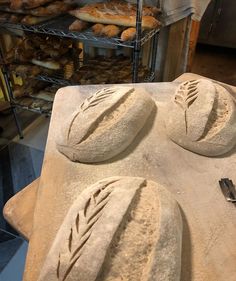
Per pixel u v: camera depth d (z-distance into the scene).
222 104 0.40
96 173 0.36
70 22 0.67
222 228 0.30
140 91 0.45
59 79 0.73
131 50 0.79
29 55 0.73
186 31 0.72
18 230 0.32
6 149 0.86
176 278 0.24
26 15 0.63
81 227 0.26
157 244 0.24
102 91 0.44
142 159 0.38
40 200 0.32
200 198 0.33
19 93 0.82
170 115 0.41
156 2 0.67
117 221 0.25
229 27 1.28
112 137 0.37
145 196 0.29
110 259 0.24
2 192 0.72
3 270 0.56
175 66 0.78
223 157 0.38
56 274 0.23
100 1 0.71
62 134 0.39
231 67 1.30
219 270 0.26
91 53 0.82
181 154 0.38
